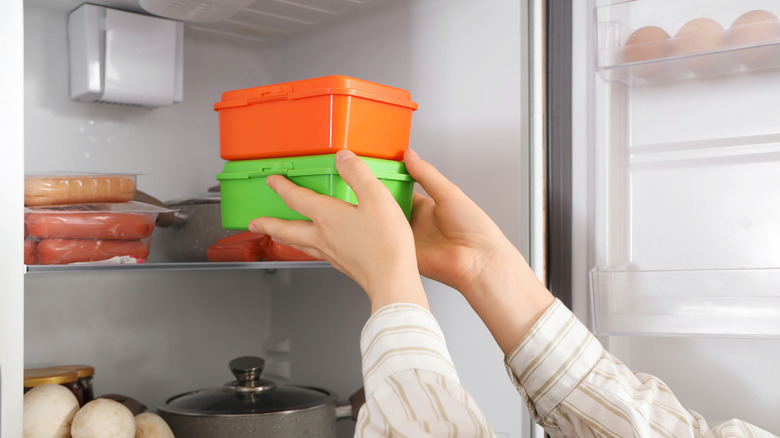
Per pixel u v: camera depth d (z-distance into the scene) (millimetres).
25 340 1150
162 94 1165
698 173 928
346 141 667
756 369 906
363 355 503
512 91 1030
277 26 1294
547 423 729
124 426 886
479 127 1070
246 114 736
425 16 1145
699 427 696
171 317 1337
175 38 1183
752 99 893
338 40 1287
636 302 874
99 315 1239
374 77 1229
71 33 1144
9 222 669
